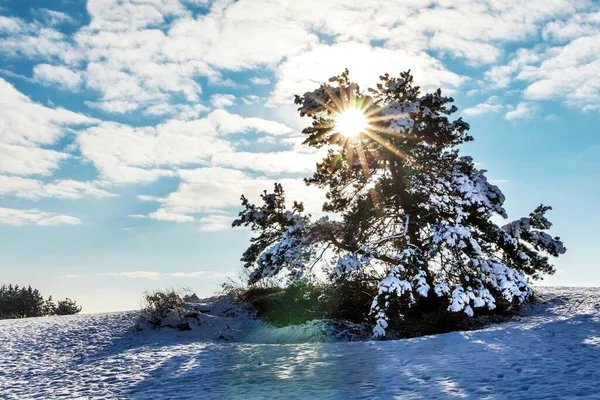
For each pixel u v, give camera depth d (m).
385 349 16.47
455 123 24.73
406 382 11.66
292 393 11.37
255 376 13.52
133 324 25.16
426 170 24.64
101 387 13.34
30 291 54.81
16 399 12.61
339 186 26.61
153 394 12.09
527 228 25.14
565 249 24.83
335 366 14.23
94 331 24.19
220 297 29.03
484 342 15.81
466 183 23.94
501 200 24.67
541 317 21.14
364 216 25.22
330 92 23.48
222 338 22.67
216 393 11.82
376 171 25.84
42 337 23.42
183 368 15.16
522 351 13.92
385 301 21.42
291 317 24.64
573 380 10.34
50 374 15.81
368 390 11.14
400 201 24.78
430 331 21.39
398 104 23.17
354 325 22.58
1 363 17.98
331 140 24.33
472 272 22.66
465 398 9.78
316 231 24.58
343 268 23.61
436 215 23.98
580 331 15.89
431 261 23.23
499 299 23.64
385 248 24.77
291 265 25.08
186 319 24.38
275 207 26.06
